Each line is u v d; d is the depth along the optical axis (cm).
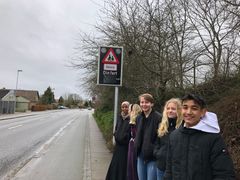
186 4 1137
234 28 890
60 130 2969
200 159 380
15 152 1558
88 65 1919
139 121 652
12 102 7094
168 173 415
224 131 844
